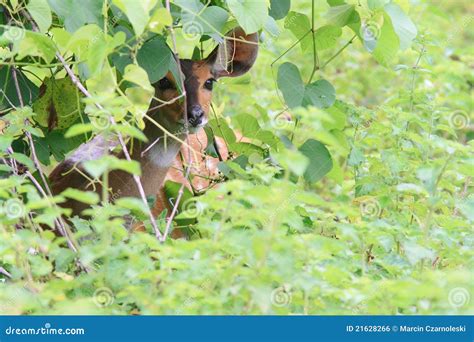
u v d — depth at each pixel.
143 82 8.73
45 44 9.20
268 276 7.00
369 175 10.55
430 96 12.45
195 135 12.80
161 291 7.35
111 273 7.31
